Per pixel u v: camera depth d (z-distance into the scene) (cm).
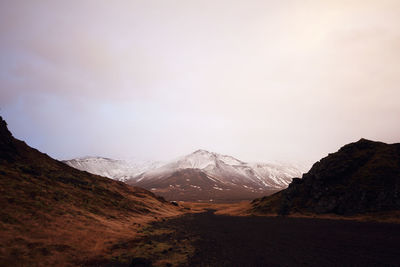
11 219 2616
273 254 2456
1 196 3138
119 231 3734
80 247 2450
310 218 5803
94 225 3603
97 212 4638
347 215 5422
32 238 2342
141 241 3269
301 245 2866
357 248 2547
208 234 4147
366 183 5838
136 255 2461
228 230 4697
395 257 2136
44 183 4709
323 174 7025
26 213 2947
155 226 5303
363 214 5147
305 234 3681
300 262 2105
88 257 2231
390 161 6131
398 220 4216
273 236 3666
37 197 3697
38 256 1995
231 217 8419
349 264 1988
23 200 3328
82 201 4853
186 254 2581
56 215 3350
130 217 5569
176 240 3522
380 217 4653
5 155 5353
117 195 7412
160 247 2900
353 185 6056
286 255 2391
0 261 1756
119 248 2752
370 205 5278
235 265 2089
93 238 2903
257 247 2869
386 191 5291
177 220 7188
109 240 3025
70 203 4297
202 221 6900
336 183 6556
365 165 6562
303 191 7444
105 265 2094
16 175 4309
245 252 2609
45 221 2939
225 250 2756
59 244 2369
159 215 7844
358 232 3562
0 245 1995
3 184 3597
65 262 2014
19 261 1828
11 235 2245
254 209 9269
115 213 5272
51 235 2562
